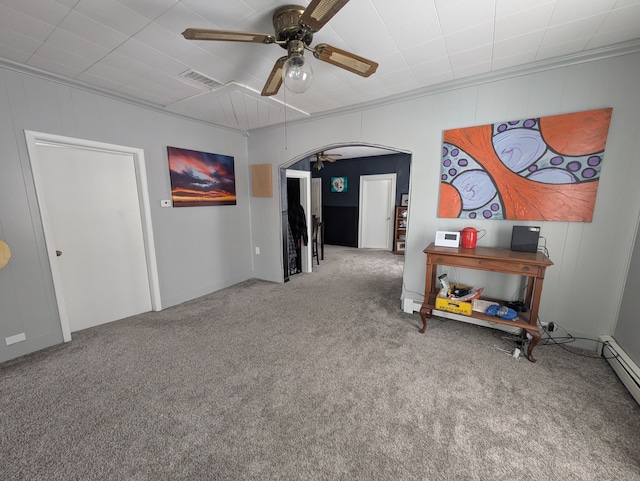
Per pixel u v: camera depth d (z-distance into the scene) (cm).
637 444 140
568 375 192
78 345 238
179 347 235
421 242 286
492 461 132
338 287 396
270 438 146
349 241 720
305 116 336
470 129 245
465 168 252
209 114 323
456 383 186
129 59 200
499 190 241
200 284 362
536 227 220
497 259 211
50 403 170
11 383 188
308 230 470
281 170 397
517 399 171
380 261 558
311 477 125
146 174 295
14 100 208
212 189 367
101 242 274
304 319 289
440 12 154
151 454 137
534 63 212
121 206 286
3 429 151
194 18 157
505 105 231
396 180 638
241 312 309
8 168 208
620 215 204
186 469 129
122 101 271
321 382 189
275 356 221
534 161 225
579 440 142
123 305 294
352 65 166
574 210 216
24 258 220
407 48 192
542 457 133
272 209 409
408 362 210
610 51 191
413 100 270
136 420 157
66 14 150
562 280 228
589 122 203
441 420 156
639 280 186
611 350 202
